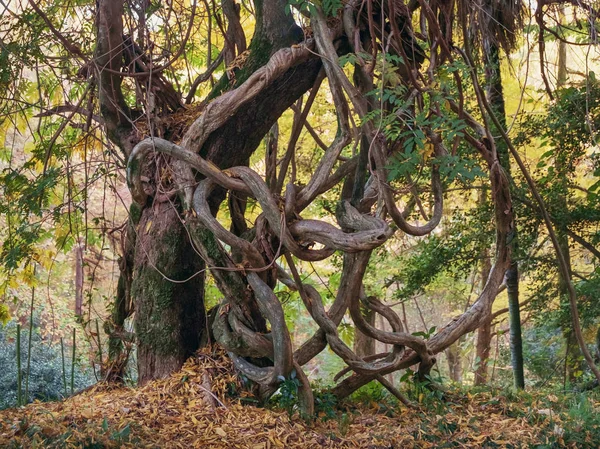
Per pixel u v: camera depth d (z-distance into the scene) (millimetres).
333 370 15727
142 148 5289
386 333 5434
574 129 7555
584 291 8305
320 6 5055
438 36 4797
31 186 6297
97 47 5367
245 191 5168
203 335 5648
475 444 4719
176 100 5828
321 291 10547
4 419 4676
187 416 4953
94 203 13836
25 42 5887
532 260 8312
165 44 6387
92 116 5938
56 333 12453
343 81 5035
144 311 5602
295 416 5066
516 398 5930
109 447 4184
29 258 6551
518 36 6641
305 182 10047
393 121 4859
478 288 13914
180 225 5508
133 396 5203
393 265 10922
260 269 5094
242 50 6098
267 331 5418
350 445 4688
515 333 8359
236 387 5340
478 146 5504
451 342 5723
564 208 7910
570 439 4801
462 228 8609
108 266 14133
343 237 4891
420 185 8023
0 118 6727
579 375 8805
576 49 10039
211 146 5523
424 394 5727
